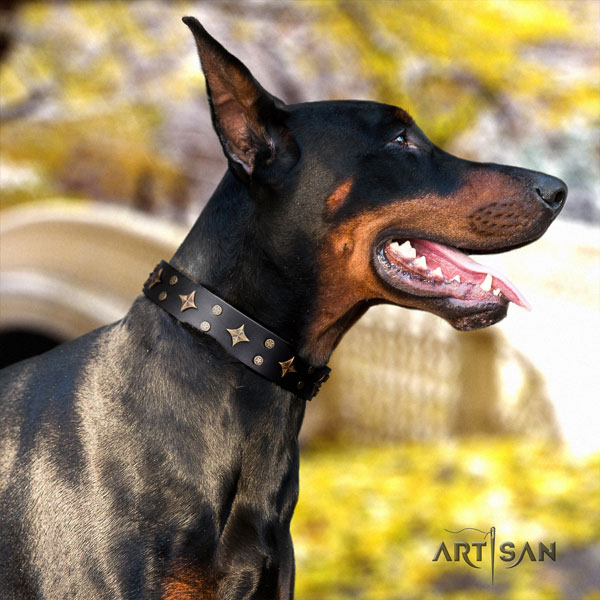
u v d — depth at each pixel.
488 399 12.66
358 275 3.76
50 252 11.02
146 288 3.65
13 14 12.91
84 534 3.29
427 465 10.76
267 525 3.55
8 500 3.40
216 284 3.61
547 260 16.06
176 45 14.70
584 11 14.23
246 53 15.45
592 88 13.33
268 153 3.66
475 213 3.82
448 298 3.83
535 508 8.86
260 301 3.64
